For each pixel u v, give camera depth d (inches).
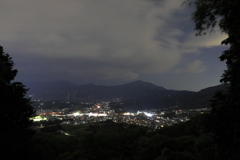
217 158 211.8
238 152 181.6
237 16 159.6
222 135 194.7
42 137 458.0
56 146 404.8
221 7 167.0
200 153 279.4
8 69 343.3
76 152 366.9
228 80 178.5
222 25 179.0
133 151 357.4
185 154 286.8
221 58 183.2
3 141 230.4
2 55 349.1
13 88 326.3
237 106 168.9
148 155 326.3
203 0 180.1
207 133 315.3
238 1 153.1
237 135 172.7
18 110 297.3
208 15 182.4
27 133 295.7
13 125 281.4
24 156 236.4
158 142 337.1
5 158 217.6
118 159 348.5
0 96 285.0
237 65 169.0
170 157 275.3
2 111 271.0
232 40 173.8
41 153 269.0
